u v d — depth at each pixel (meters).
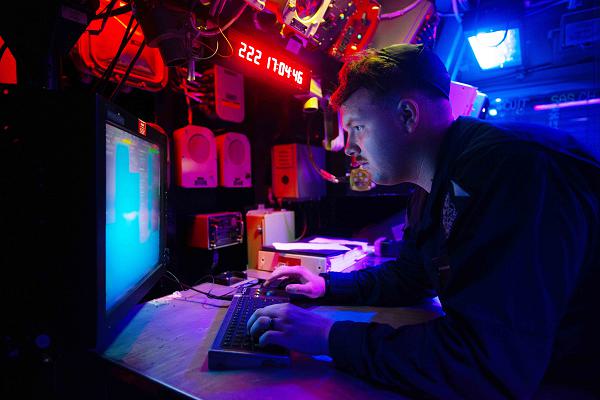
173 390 0.64
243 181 1.91
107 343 0.84
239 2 1.21
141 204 1.00
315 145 2.50
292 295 1.12
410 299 1.09
